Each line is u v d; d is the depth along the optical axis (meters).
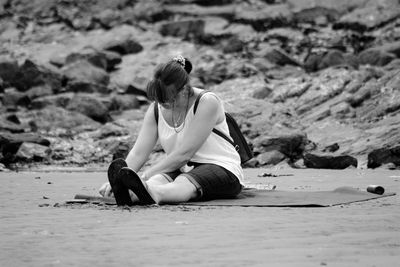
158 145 33.28
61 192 16.56
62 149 37.31
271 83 45.12
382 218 10.20
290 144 32.56
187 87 12.82
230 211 11.23
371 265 6.57
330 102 38.97
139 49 53.25
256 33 53.56
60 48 55.56
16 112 44.78
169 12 57.53
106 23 57.78
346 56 45.78
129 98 45.50
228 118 13.48
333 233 8.66
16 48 56.41
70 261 6.95
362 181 20.20
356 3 55.50
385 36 50.44
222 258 7.00
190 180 12.51
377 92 38.75
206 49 52.66
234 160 13.21
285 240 8.09
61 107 44.53
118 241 8.16
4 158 35.50
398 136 31.55
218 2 57.25
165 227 9.32
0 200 14.20
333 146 32.66
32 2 62.25
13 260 7.03
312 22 54.31
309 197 13.34
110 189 13.23
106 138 39.12
